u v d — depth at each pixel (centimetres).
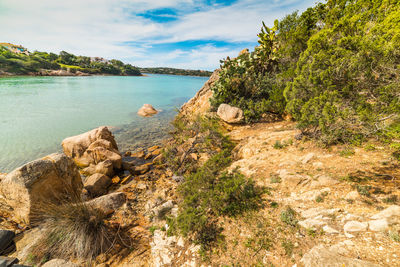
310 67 522
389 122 445
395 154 518
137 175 998
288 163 661
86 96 3850
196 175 641
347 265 285
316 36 536
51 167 609
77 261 446
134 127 1912
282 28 1493
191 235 482
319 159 621
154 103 3450
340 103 470
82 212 521
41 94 3762
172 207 669
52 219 516
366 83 432
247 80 1590
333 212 410
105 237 506
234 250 413
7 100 2947
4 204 559
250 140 1034
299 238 387
